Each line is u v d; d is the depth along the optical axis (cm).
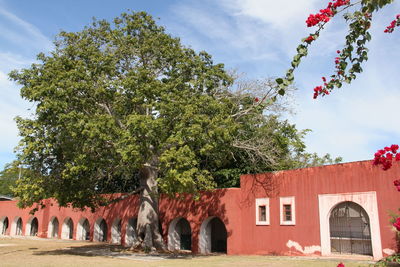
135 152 1521
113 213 2814
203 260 1573
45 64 1789
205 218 2080
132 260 1622
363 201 1516
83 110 1736
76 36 1938
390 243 1404
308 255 1652
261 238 1853
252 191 1944
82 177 1977
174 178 1532
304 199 1720
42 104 1642
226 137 1669
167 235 2277
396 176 1433
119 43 1964
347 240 1767
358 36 594
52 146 1802
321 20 540
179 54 1956
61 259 1639
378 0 529
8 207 4012
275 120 2255
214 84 2011
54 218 3575
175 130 1625
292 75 558
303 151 2717
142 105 1684
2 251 2081
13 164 1773
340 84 626
